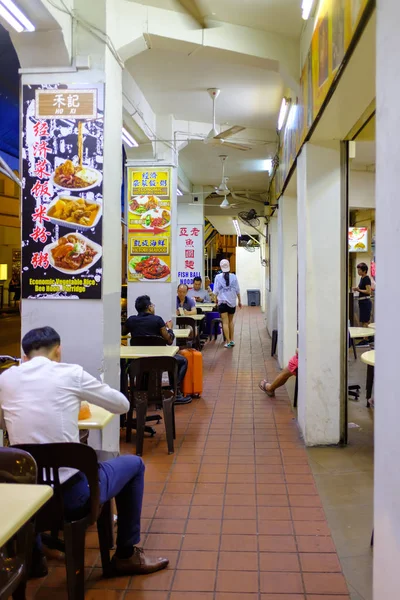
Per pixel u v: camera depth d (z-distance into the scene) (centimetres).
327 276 536
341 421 541
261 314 2234
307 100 513
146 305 689
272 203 1223
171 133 881
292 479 456
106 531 314
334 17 371
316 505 404
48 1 391
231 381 877
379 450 227
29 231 446
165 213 886
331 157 529
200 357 760
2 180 2362
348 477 459
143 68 664
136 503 312
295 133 630
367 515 386
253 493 428
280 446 545
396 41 205
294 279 947
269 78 699
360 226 1133
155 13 495
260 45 557
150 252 891
